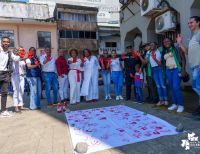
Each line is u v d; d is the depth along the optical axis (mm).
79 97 8125
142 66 7281
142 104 6953
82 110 6633
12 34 23109
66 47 25031
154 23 10750
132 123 4922
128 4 13047
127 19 13539
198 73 4859
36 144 4094
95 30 26484
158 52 6402
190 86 8133
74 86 7918
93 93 8219
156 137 4012
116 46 28844
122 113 5895
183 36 8391
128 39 14258
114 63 8211
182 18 8398
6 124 5621
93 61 8203
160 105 6469
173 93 5797
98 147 3719
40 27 24141
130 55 7797
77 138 4219
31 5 23781
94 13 26328
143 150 3521
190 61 5020
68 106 7484
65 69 8133
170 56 5656
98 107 6957
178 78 5574
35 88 7406
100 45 28094
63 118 5828
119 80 8297
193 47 4867
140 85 7363
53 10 26844
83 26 25922
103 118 5516
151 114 5582
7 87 6520
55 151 3707
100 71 8820
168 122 4812
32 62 7305
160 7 9102
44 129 4980
